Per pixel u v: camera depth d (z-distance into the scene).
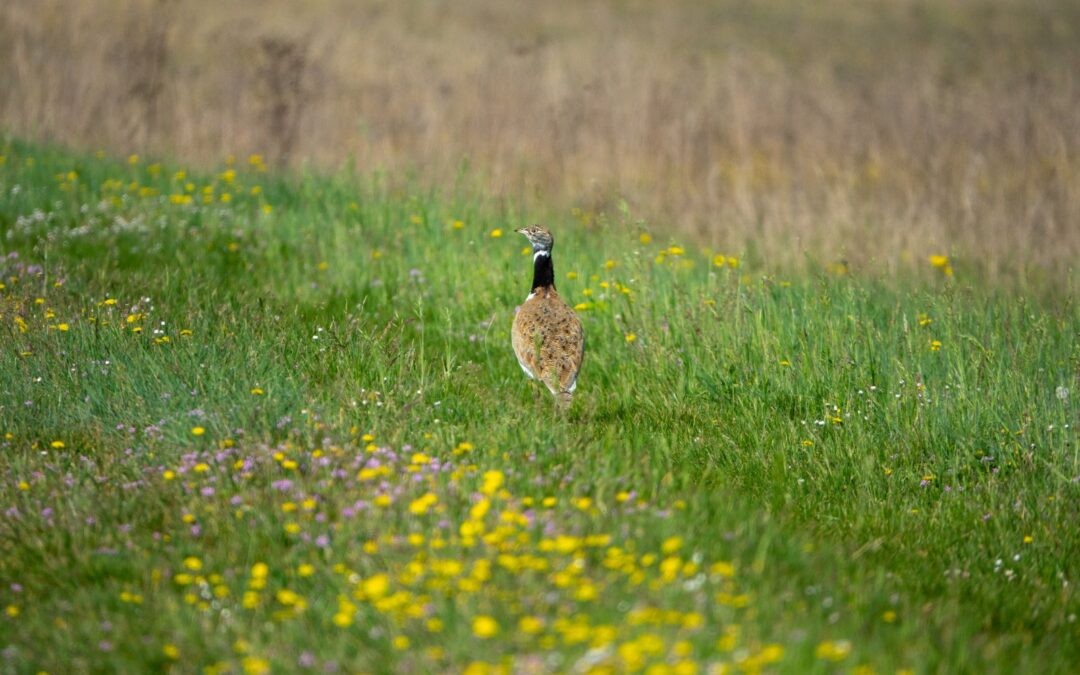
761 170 48.72
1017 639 16.14
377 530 16.58
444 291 31.81
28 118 47.59
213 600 15.29
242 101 52.06
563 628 13.27
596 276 31.78
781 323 27.58
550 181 44.91
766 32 89.94
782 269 35.25
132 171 42.47
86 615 14.98
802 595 15.37
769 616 14.11
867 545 18.66
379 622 14.28
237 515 17.23
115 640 14.30
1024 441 22.73
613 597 14.34
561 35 81.75
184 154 46.16
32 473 18.83
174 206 37.78
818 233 39.25
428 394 23.27
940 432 23.38
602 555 15.71
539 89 55.84
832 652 12.73
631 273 31.25
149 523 17.53
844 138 53.03
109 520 17.56
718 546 16.08
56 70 52.25
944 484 22.08
